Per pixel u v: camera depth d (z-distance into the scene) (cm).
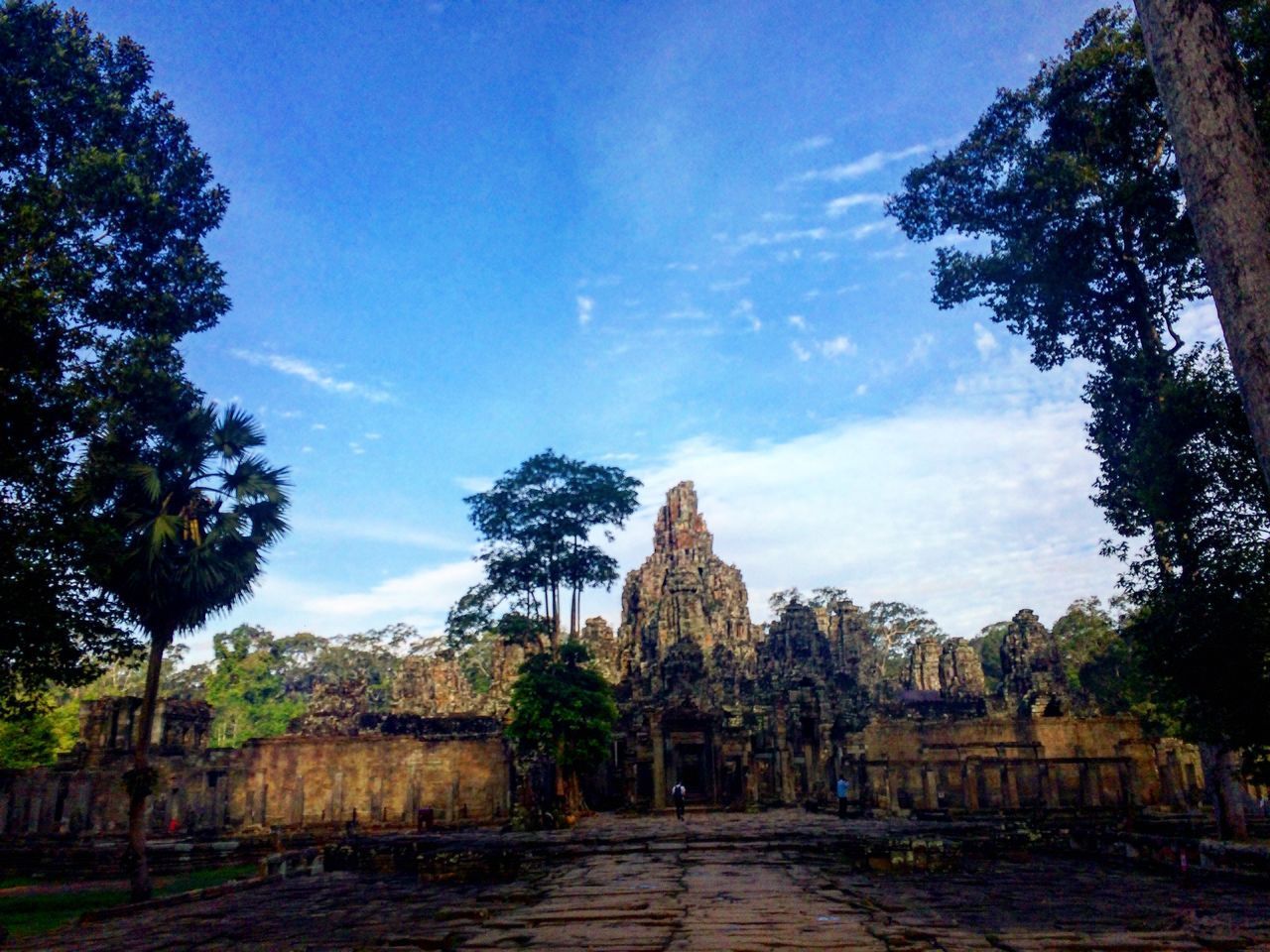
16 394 1584
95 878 3422
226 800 4834
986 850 2656
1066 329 3030
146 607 2400
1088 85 2683
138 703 4891
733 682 6141
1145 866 2389
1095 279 2878
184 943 1592
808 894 1789
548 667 4497
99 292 2252
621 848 2736
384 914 1830
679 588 6675
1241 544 1964
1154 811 4191
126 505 2406
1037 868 2373
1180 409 2048
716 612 7388
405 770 4991
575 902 1723
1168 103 779
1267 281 690
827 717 4988
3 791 4453
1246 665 1936
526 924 1501
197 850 3581
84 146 2283
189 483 2555
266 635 9900
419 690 6600
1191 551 2047
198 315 2552
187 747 5016
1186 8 777
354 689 5772
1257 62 1984
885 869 2300
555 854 2705
